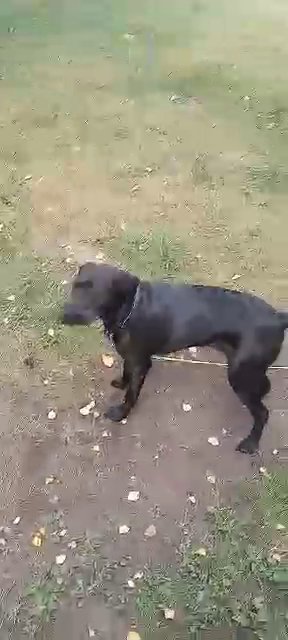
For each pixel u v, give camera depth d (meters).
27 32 3.31
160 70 3.00
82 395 1.65
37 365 1.71
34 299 1.88
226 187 2.33
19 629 1.23
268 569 1.31
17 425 1.58
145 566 1.32
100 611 1.25
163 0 3.69
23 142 2.53
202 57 3.11
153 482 1.47
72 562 1.32
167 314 1.39
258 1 3.72
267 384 1.44
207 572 1.30
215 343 1.43
